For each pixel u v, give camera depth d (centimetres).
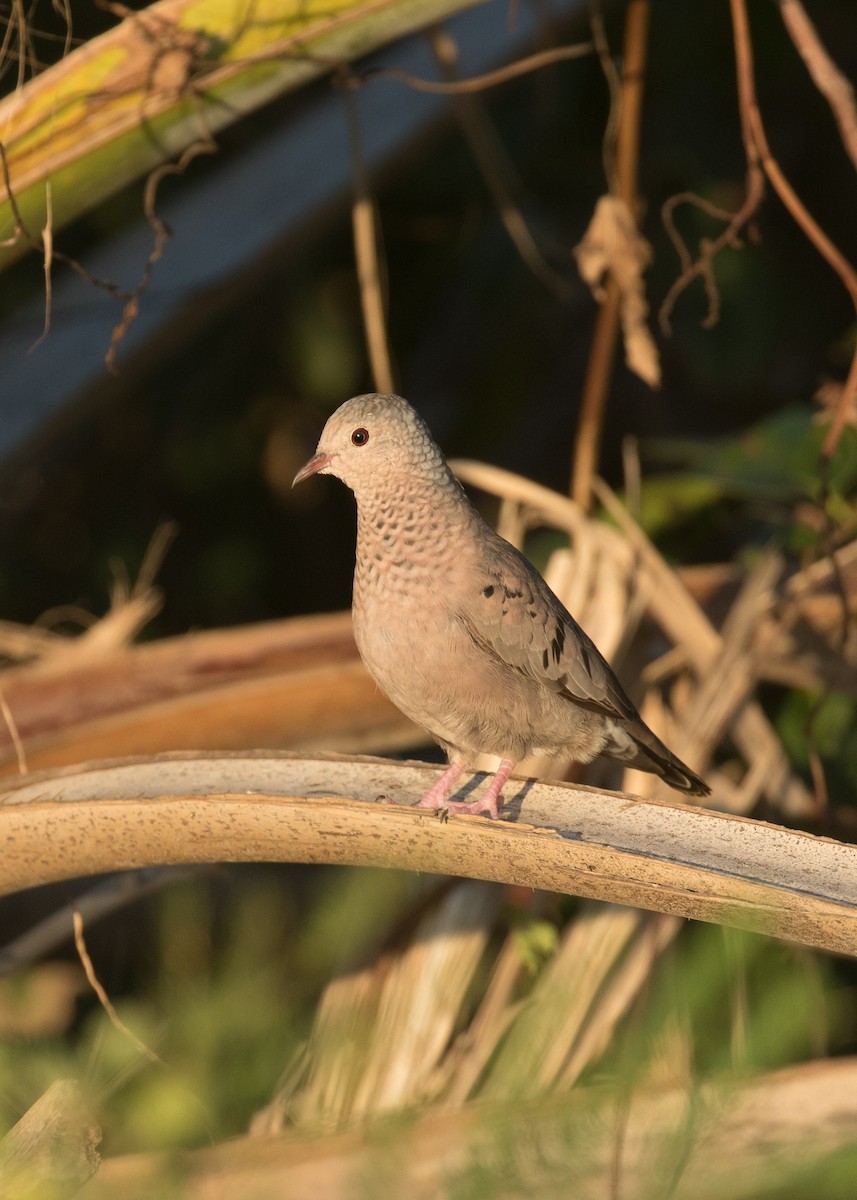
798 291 1775
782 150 1792
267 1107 690
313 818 585
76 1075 623
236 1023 596
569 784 654
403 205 1777
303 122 1287
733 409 1853
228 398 1862
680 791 919
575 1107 492
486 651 847
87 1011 1009
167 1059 607
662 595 962
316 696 899
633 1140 481
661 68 1745
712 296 998
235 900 827
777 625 980
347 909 714
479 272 1831
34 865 618
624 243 1027
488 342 1861
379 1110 633
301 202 1204
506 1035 747
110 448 1792
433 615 838
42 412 1122
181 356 1816
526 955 771
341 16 836
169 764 651
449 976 752
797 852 601
